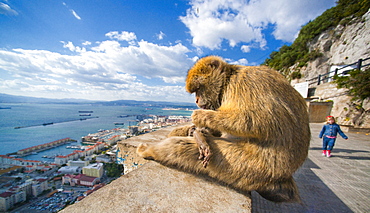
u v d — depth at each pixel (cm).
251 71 240
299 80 3478
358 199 373
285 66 4119
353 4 2916
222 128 212
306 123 223
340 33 3023
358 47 2645
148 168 259
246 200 196
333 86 1767
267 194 224
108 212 160
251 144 219
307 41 3634
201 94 280
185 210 171
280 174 206
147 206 173
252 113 203
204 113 223
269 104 203
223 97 259
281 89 215
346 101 1574
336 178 477
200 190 210
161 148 257
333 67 3003
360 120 1457
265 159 206
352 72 1591
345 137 643
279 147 203
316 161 618
